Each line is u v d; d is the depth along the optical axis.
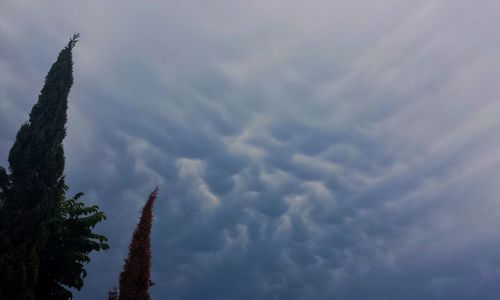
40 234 17.31
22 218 17.19
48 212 17.98
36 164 18.95
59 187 18.95
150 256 13.88
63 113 20.97
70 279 19.44
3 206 17.95
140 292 13.07
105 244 20.92
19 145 19.31
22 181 18.22
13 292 15.41
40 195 18.31
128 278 13.12
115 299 13.20
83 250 20.55
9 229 17.14
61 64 22.02
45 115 20.50
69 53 22.66
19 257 16.09
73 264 19.52
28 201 18.17
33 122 20.06
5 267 15.44
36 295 18.36
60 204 20.12
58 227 19.55
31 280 16.28
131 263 13.40
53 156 19.31
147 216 14.36
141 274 13.28
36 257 16.48
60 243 19.72
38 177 18.66
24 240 17.02
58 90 21.30
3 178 18.56
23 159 18.83
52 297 18.77
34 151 19.12
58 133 20.16
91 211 21.48
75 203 21.78
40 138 19.31
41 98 21.03
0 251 16.36
